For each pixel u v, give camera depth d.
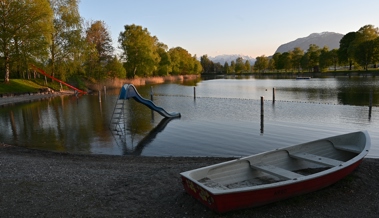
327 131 14.26
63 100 31.66
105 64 52.50
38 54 34.88
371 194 6.12
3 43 34.34
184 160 9.66
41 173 7.60
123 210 5.46
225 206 4.97
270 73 128.12
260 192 5.12
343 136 8.20
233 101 28.45
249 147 11.60
